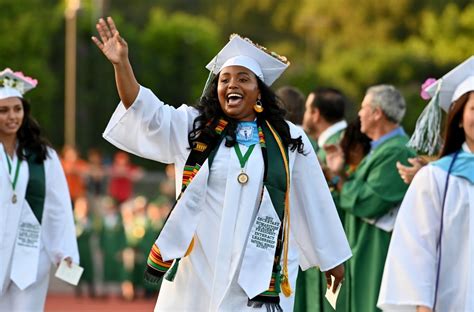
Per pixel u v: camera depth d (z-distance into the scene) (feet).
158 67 278.87
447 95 48.52
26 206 62.18
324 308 63.31
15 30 250.16
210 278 47.24
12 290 61.87
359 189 62.23
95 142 262.26
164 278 48.44
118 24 280.31
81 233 134.31
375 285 62.13
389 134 63.31
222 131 47.70
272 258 47.16
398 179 61.82
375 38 308.81
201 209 47.19
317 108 67.10
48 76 251.60
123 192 174.29
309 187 48.91
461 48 272.51
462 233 45.06
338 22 327.06
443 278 45.24
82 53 264.11
